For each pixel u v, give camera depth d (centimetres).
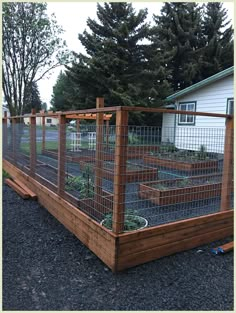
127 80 1508
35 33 988
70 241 306
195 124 1068
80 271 245
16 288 219
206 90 1009
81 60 1488
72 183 390
